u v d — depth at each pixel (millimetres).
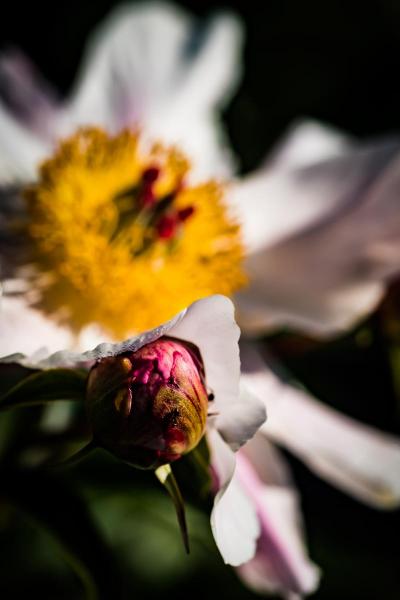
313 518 468
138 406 305
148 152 439
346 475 394
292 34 616
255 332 410
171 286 406
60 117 450
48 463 374
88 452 309
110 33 471
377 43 620
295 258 419
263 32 614
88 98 459
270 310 410
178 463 330
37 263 405
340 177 429
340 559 469
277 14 618
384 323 410
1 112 435
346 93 610
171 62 476
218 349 312
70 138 417
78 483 399
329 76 612
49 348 384
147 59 472
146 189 402
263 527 369
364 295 406
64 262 404
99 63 467
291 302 414
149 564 472
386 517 469
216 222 414
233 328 307
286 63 611
